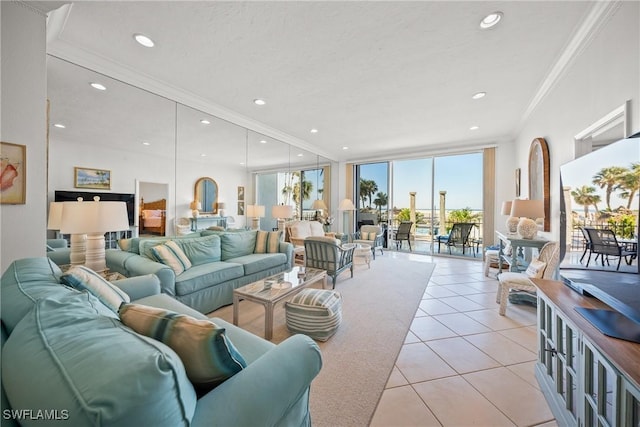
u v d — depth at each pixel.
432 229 5.92
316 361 1.01
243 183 4.67
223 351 0.77
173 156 3.45
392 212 6.54
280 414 0.83
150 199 3.20
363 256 5.29
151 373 0.53
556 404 1.32
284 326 2.38
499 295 2.96
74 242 2.19
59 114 2.41
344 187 6.95
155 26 1.89
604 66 1.82
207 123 3.63
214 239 3.28
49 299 0.83
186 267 2.72
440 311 2.73
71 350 0.59
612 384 0.89
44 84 1.58
